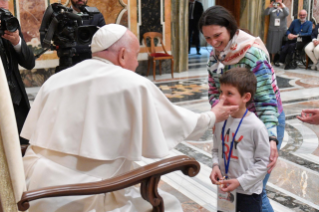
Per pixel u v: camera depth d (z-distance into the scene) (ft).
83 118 5.49
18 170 4.76
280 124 7.45
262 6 34.30
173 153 13.08
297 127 15.89
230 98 6.09
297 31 31.83
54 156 5.65
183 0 29.60
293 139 14.43
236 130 6.24
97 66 5.86
